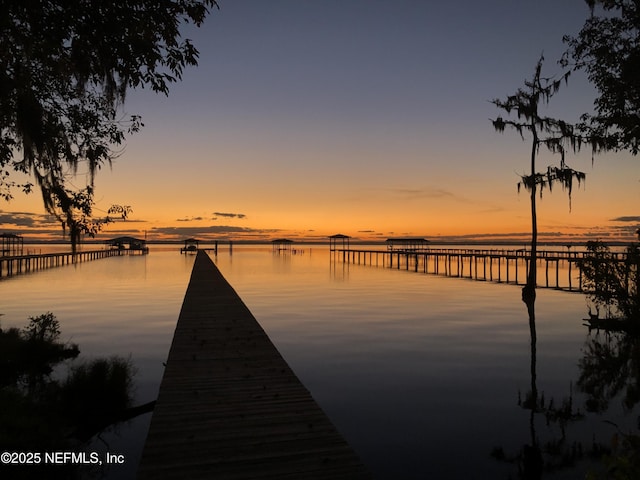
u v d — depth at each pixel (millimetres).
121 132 8500
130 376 8500
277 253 110062
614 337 12156
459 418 6590
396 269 46000
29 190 8797
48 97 7508
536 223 18984
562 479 4871
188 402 5039
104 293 22438
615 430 6191
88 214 8180
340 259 73000
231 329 8977
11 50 6125
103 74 6301
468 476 4957
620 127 13188
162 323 14086
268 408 4867
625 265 13320
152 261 62750
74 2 5500
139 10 5969
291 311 16578
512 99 19328
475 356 10070
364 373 8750
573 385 8086
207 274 21438
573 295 22172
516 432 6117
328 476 3447
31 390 7707
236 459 3701
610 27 12727
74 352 10258
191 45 6469
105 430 6641
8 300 19453
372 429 6188
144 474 3449
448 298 20688
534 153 19156
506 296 21562
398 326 13633
